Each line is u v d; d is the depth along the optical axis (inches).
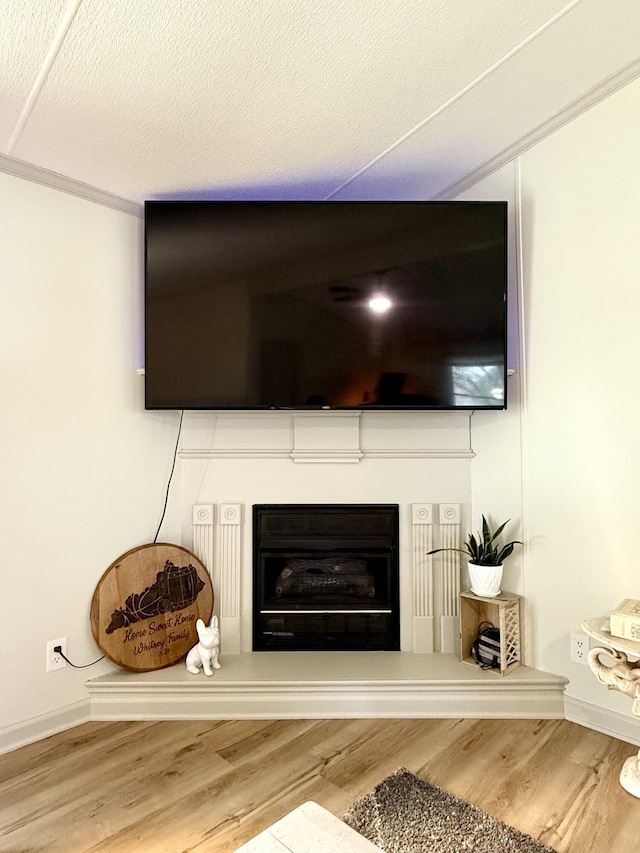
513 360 94.0
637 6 59.8
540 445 89.3
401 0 57.1
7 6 55.7
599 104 79.3
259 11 57.8
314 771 72.3
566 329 85.1
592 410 81.4
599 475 80.4
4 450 81.9
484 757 74.9
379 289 92.0
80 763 75.3
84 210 92.5
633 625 65.4
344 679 87.6
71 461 89.4
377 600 103.0
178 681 88.3
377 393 92.2
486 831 60.1
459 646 99.3
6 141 79.3
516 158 92.0
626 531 77.0
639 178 75.2
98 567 92.0
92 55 63.5
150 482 99.4
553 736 80.0
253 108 75.0
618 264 77.8
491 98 76.6
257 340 92.9
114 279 95.9
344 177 96.6
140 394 98.5
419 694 87.4
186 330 93.0
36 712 83.5
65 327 89.2
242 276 92.7
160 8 56.8
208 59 64.9
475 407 91.0
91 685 88.6
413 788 67.9
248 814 64.0
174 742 80.6
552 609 87.0
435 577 101.0
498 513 96.8
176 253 92.5
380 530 102.3
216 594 101.8
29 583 83.8
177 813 64.4
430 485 102.3
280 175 94.3
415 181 100.0
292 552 102.6
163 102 72.7
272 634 102.0
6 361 82.4
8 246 83.0
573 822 61.6
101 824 62.7
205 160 88.0
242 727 84.7
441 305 91.4
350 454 101.4
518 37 64.1
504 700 86.5
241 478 102.8
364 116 78.5
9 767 74.6
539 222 89.0
